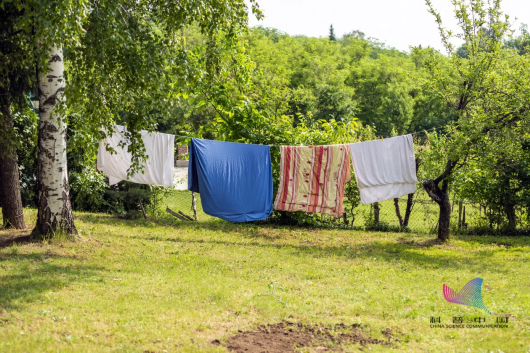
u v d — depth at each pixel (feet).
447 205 43.73
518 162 47.14
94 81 29.35
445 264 34.22
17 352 16.02
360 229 51.70
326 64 190.39
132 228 42.91
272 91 69.87
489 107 40.01
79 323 19.06
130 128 32.35
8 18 33.06
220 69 33.45
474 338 18.63
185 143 52.49
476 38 41.32
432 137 47.55
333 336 18.81
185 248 36.35
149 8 30.81
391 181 40.78
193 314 20.89
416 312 21.76
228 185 39.83
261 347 17.62
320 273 29.99
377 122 181.06
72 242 33.12
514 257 37.29
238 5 31.27
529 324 20.38
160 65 29.48
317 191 42.57
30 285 23.39
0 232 35.17
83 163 50.11
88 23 26.53
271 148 50.39
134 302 22.02
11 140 35.01
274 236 44.73
